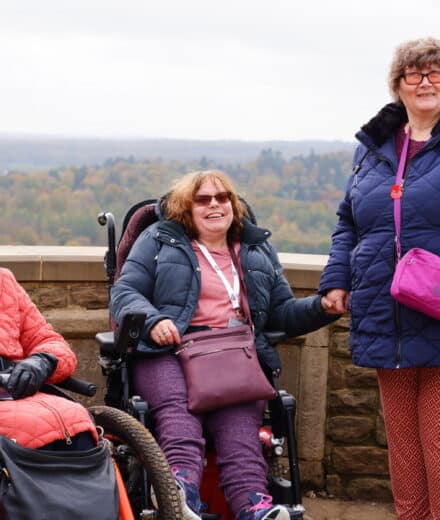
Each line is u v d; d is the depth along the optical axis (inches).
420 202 151.9
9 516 131.9
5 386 146.1
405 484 160.4
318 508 209.0
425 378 154.8
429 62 152.7
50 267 212.2
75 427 143.1
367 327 155.6
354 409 215.3
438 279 148.6
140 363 170.4
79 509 134.0
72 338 215.6
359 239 160.6
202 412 163.5
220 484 162.6
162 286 174.7
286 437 166.1
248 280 177.5
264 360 172.9
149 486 151.7
